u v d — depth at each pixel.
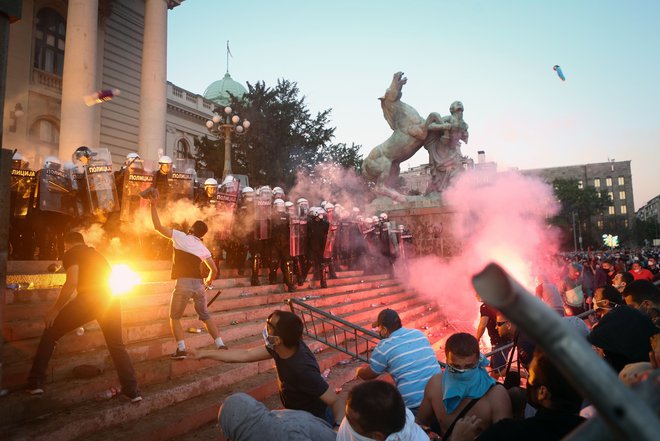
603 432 0.52
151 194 5.18
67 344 4.50
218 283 8.29
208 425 4.10
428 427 2.90
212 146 27.89
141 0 25.64
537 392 1.93
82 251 3.83
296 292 9.18
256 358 3.20
